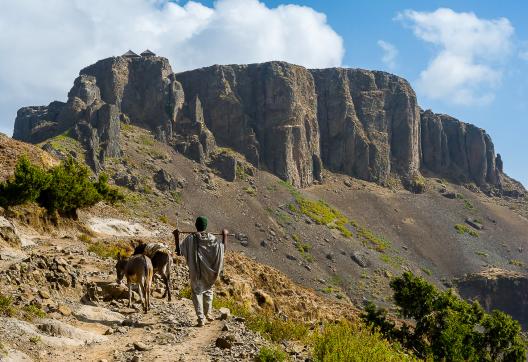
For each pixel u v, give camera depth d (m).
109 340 10.08
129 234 43.66
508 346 32.09
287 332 11.55
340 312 37.22
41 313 10.93
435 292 30.30
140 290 12.81
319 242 172.38
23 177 33.56
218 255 11.25
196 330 10.76
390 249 184.00
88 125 180.00
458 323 28.73
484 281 168.75
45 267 13.77
